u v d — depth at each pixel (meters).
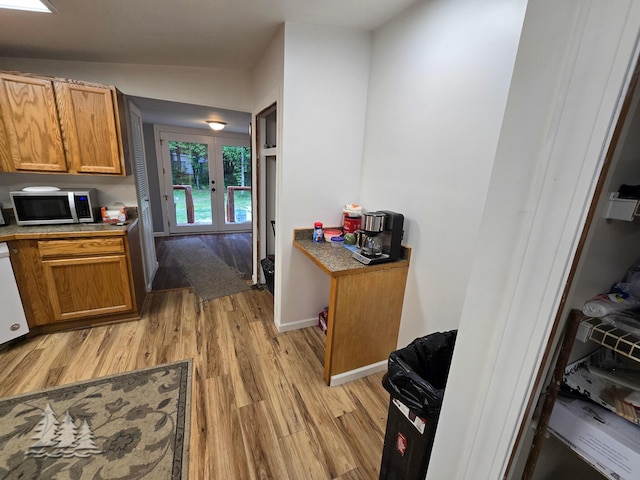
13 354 1.99
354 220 2.17
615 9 0.39
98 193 2.63
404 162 1.82
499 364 0.59
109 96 2.23
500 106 1.22
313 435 1.51
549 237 0.49
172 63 2.49
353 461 1.39
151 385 1.78
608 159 0.44
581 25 0.42
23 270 2.04
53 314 2.19
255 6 1.61
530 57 0.49
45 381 1.77
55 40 1.92
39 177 2.42
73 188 2.55
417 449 1.07
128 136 2.61
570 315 0.59
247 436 1.48
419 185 1.71
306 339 2.34
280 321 2.40
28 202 2.15
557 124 0.46
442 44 1.47
